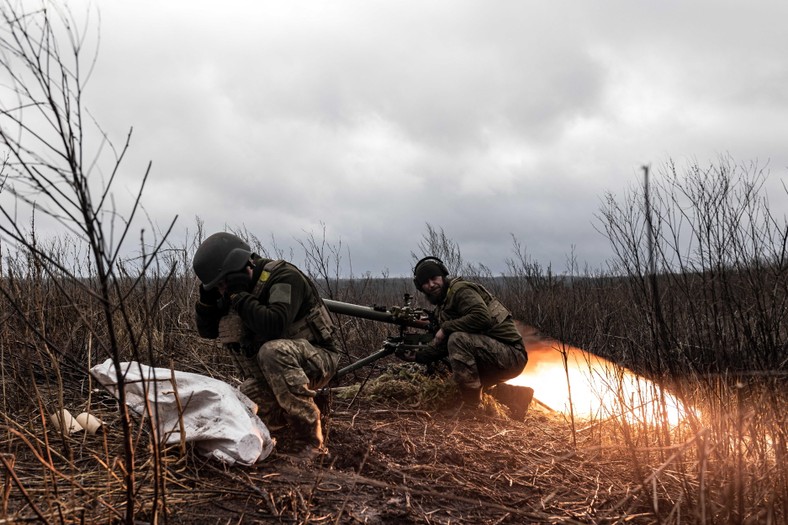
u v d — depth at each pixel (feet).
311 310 12.68
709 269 11.81
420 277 17.51
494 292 29.14
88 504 8.62
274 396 12.50
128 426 7.05
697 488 10.57
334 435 12.98
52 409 12.09
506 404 17.03
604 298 23.16
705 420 12.19
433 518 9.64
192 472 10.30
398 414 15.75
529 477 11.94
